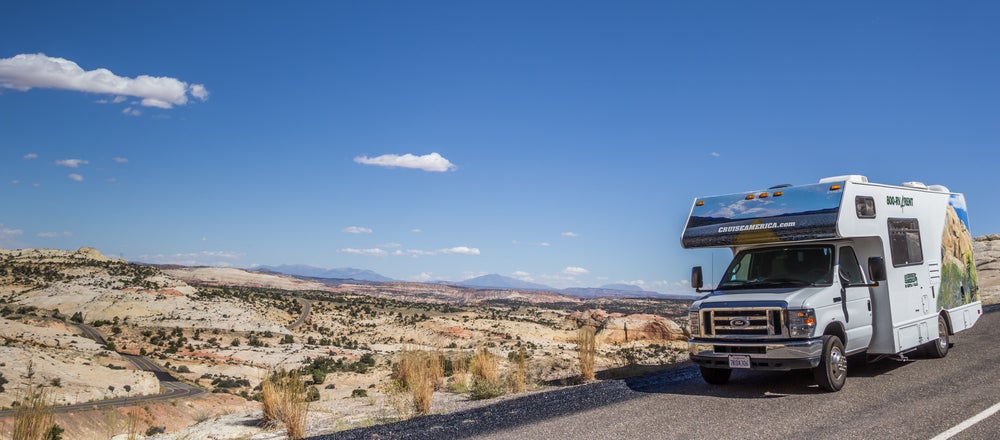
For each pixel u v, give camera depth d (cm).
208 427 1139
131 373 9350
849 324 991
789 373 1133
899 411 778
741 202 1105
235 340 13950
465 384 1336
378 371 7681
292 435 907
